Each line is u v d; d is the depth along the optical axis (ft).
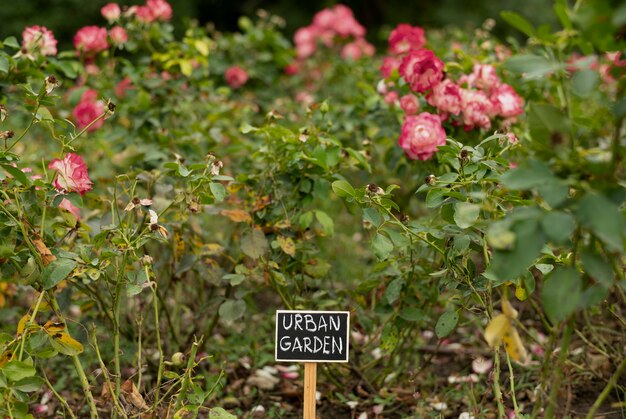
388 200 6.35
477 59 9.81
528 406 7.63
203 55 10.66
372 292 8.55
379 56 20.67
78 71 9.93
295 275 8.01
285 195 7.84
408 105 8.59
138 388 6.25
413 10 32.07
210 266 7.84
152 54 10.53
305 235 7.76
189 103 11.02
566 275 4.66
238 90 14.94
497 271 4.59
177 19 27.94
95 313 8.47
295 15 31.45
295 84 16.53
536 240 4.44
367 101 10.05
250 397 8.30
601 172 4.47
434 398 7.91
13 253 6.02
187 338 8.96
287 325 6.41
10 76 8.14
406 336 8.32
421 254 7.45
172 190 8.07
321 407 8.13
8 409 5.49
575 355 8.17
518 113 8.12
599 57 5.40
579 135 5.16
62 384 8.38
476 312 6.89
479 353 9.04
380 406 7.81
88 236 6.80
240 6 32.55
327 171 7.70
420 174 8.75
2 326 9.41
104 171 10.78
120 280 6.24
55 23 26.35
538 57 4.86
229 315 7.42
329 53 18.66
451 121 8.30
